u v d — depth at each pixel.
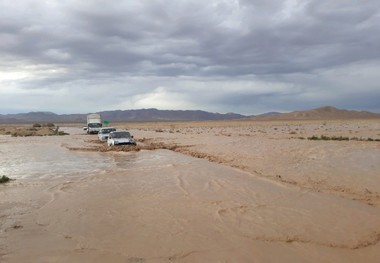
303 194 10.81
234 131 57.19
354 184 12.36
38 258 6.39
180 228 7.92
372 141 27.25
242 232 7.61
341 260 6.24
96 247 6.89
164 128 84.06
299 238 7.24
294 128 65.69
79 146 32.91
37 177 15.29
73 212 9.39
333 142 26.00
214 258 6.32
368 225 7.97
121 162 20.09
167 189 11.93
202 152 24.28
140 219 8.64
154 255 6.48
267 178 13.41
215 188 11.88
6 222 8.59
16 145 34.97
